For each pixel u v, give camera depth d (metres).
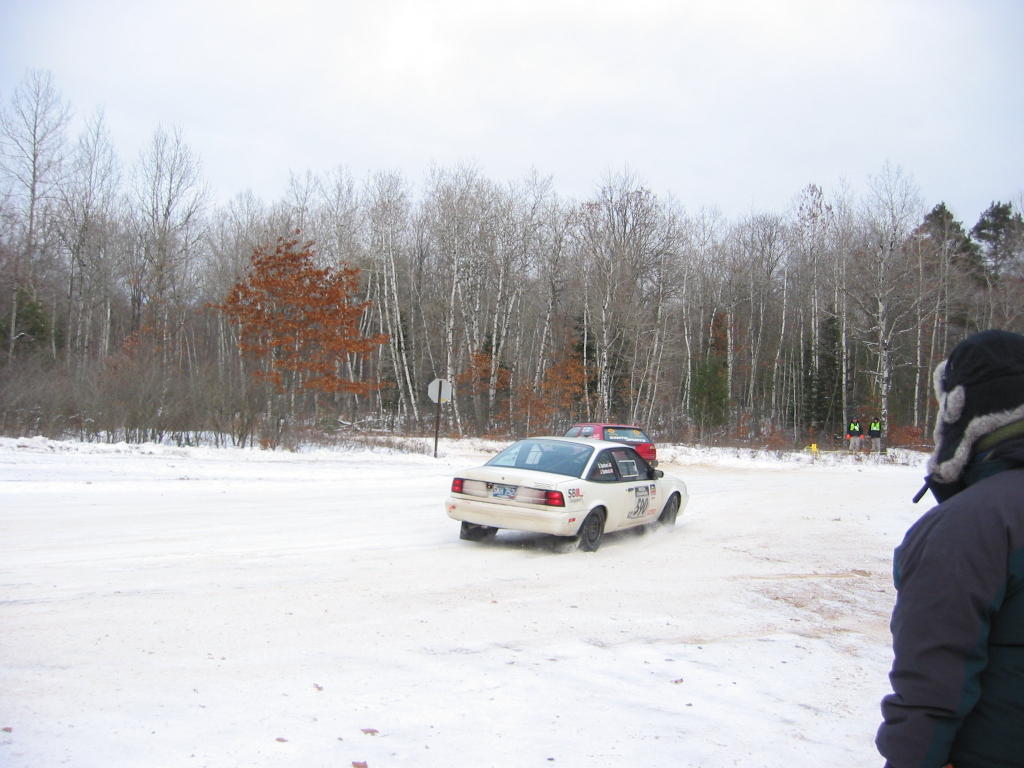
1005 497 2.00
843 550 11.14
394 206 49.50
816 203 62.88
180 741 3.89
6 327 39.78
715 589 8.23
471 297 47.16
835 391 54.75
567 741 4.16
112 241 49.59
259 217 56.84
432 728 4.23
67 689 4.52
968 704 1.93
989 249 65.81
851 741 4.40
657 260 50.81
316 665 5.18
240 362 26.25
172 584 7.26
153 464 18.20
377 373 49.44
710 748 4.19
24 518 10.56
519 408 41.31
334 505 13.75
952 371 2.25
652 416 47.69
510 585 7.93
